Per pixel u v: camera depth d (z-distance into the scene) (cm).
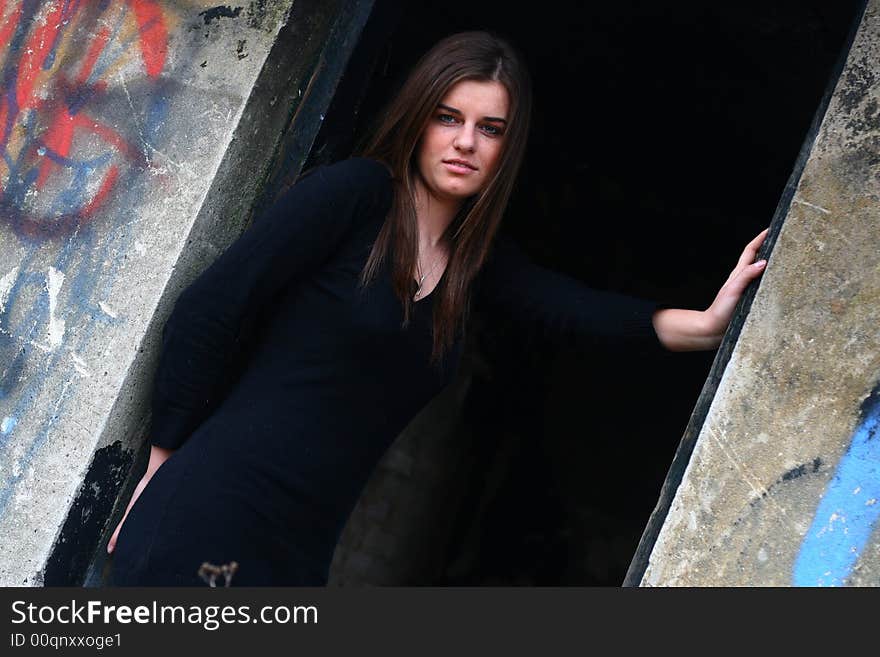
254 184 739
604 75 1246
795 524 559
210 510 590
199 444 613
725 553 571
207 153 718
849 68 592
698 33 1086
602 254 1599
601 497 1655
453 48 645
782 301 584
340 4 757
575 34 1173
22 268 754
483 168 648
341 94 765
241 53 732
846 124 585
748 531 568
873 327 560
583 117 1376
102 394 701
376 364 619
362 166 631
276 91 736
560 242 1606
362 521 1579
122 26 776
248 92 719
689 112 1268
